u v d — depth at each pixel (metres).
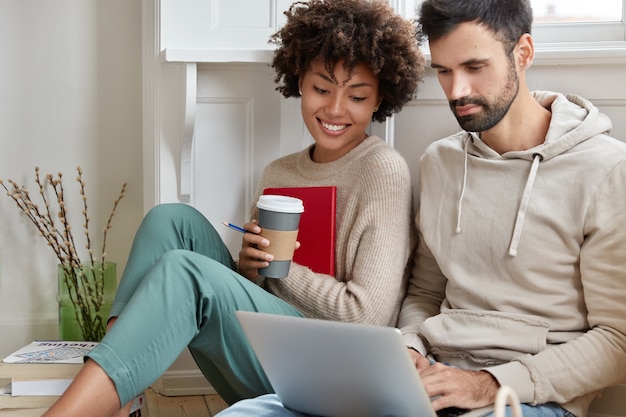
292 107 2.42
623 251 1.60
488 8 1.63
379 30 1.93
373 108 2.03
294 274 1.91
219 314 1.66
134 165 2.79
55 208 2.78
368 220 1.89
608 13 2.20
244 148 2.43
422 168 1.91
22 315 2.78
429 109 2.21
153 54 2.47
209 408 2.38
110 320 1.73
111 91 2.76
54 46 2.74
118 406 1.51
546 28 2.24
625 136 2.01
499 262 1.73
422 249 1.94
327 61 1.93
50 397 1.83
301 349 1.36
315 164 2.04
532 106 1.75
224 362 1.72
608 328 1.60
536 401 1.54
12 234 2.76
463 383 1.50
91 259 2.66
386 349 1.26
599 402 1.97
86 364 1.51
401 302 2.00
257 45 2.41
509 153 1.74
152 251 1.84
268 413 1.49
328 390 1.40
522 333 1.67
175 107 2.39
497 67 1.66
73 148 2.77
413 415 1.34
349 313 1.84
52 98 2.75
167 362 1.57
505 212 1.73
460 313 1.75
